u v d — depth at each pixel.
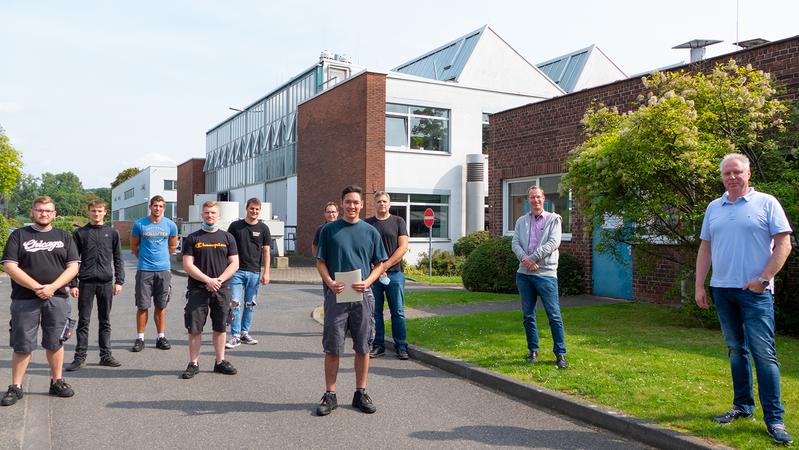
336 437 4.67
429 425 4.97
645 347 7.25
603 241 9.48
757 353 4.40
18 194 157.88
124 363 7.17
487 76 27.00
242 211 40.66
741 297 4.54
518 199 15.34
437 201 24.62
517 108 15.09
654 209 8.43
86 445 4.48
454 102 24.86
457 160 24.91
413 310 10.80
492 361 6.69
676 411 4.84
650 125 8.19
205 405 5.49
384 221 7.54
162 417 5.14
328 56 31.59
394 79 23.66
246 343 8.42
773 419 4.30
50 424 4.95
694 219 8.13
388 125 23.75
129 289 16.50
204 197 43.59
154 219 7.98
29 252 5.46
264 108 37.03
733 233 4.61
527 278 6.70
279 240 23.98
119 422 5.01
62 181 167.00
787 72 9.27
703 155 7.98
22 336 5.46
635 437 4.63
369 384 6.27
